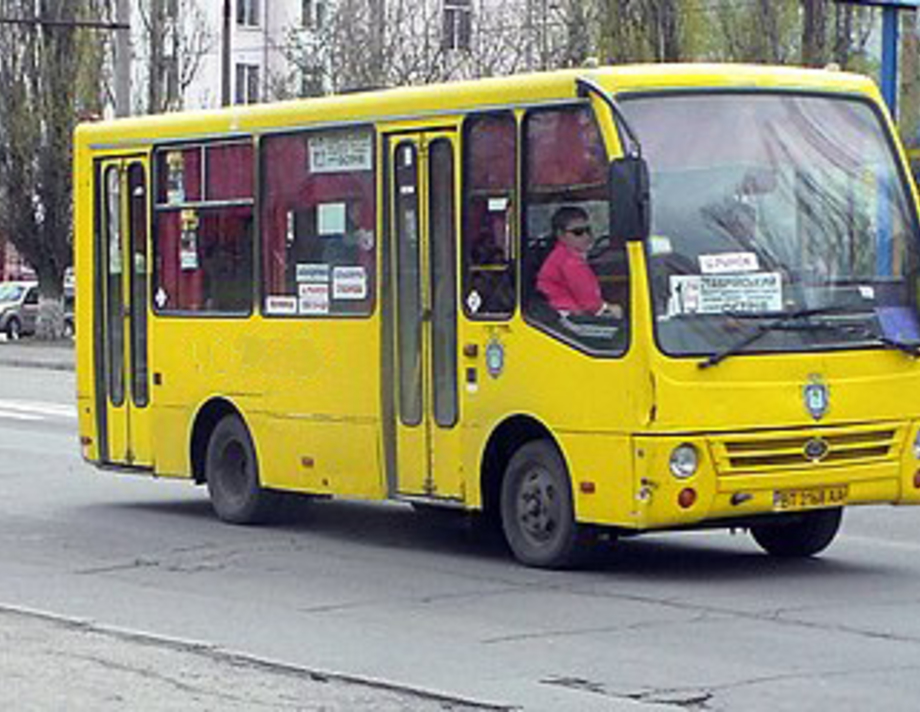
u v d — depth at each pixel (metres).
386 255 16.56
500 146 15.50
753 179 14.91
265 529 18.42
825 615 13.46
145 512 19.83
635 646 12.41
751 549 16.78
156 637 12.85
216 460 18.83
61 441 27.45
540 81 15.13
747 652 12.15
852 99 15.58
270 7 79.38
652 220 14.46
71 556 16.83
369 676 11.55
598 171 14.65
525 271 15.26
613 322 14.54
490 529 18.06
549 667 11.77
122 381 19.69
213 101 76.94
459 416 15.86
